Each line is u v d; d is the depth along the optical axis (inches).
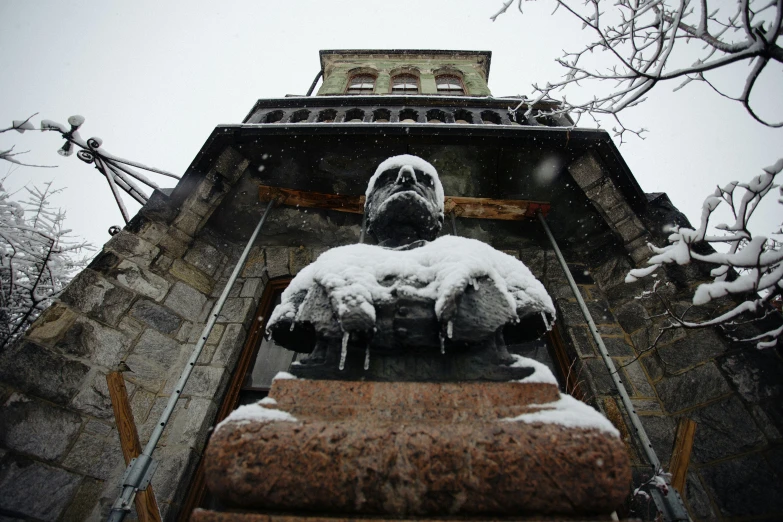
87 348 129.6
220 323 161.9
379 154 193.3
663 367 140.6
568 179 195.3
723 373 126.2
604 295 177.6
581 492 46.8
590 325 135.4
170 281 165.0
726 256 95.1
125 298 148.5
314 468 47.8
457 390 58.8
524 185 200.7
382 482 46.8
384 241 95.5
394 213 91.3
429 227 95.3
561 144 185.3
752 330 128.3
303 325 74.2
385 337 64.7
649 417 131.0
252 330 167.2
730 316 103.1
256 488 47.5
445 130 185.9
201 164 188.9
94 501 109.1
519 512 46.8
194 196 183.0
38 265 219.9
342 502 46.4
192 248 181.8
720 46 94.3
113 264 153.4
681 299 148.6
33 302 187.3
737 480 108.6
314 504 46.7
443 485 46.7
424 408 56.2
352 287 63.6
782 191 95.8
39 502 101.3
